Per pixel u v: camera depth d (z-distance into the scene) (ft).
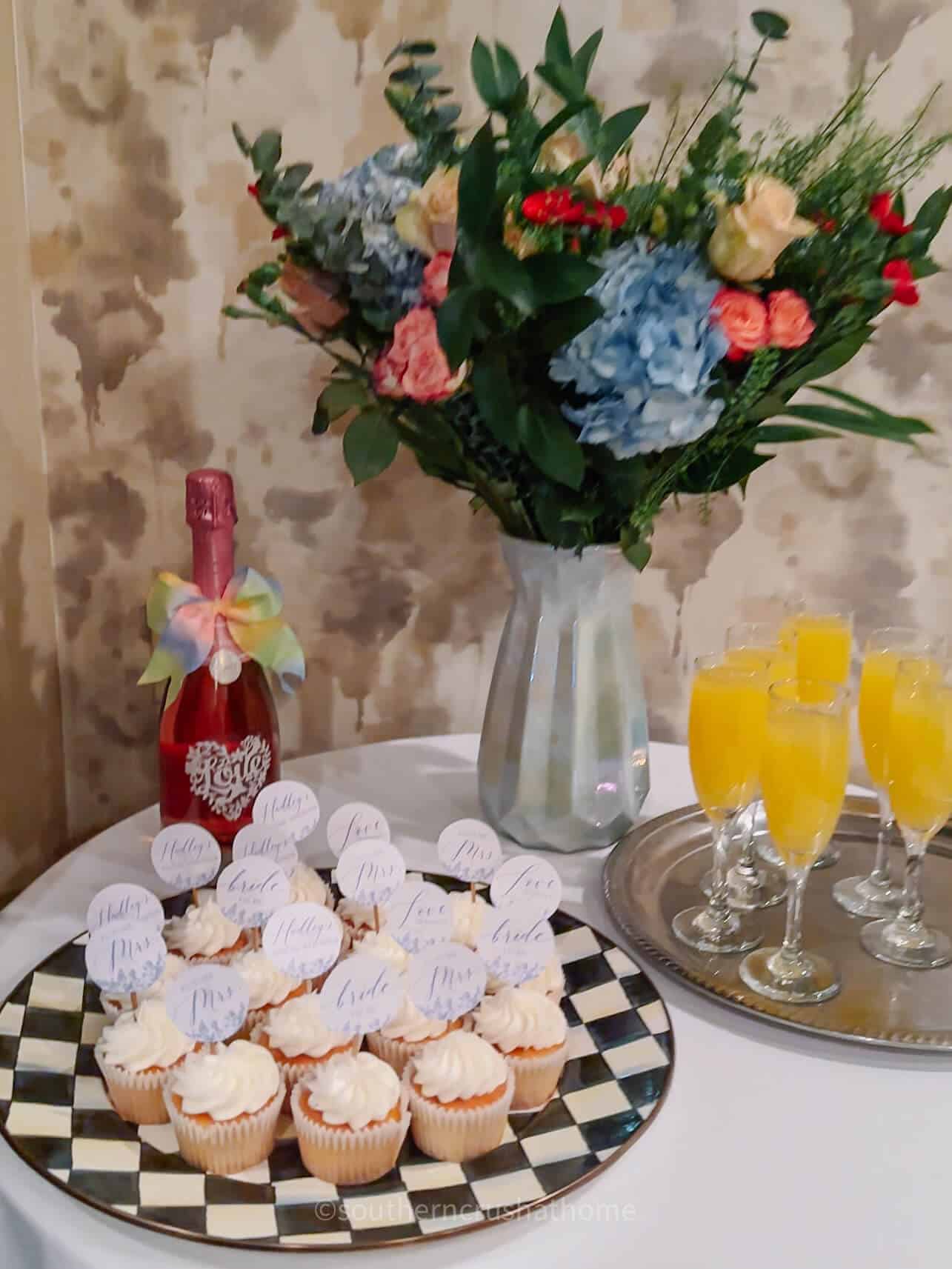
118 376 4.56
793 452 4.37
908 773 3.03
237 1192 2.24
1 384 4.32
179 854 3.00
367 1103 2.28
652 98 4.05
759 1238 2.16
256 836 3.07
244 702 3.56
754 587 4.55
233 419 4.55
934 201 3.00
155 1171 2.28
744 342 2.66
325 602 4.76
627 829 3.65
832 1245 2.15
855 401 3.27
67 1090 2.47
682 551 4.55
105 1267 2.07
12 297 4.36
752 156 3.40
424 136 3.01
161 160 4.29
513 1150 2.34
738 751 3.09
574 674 3.38
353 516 4.63
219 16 4.12
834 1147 2.41
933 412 4.25
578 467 2.72
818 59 3.96
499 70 3.03
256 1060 2.43
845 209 2.89
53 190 4.36
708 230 2.75
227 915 2.83
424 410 3.01
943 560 4.42
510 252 2.52
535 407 2.83
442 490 4.56
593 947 2.98
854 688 4.64
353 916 3.08
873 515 4.40
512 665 3.47
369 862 2.90
